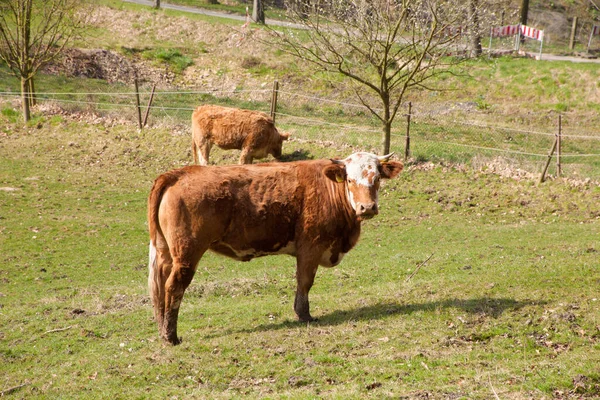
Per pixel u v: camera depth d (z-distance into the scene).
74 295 13.28
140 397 7.66
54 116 28.12
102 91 34.88
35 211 19.94
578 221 19.27
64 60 38.19
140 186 22.72
